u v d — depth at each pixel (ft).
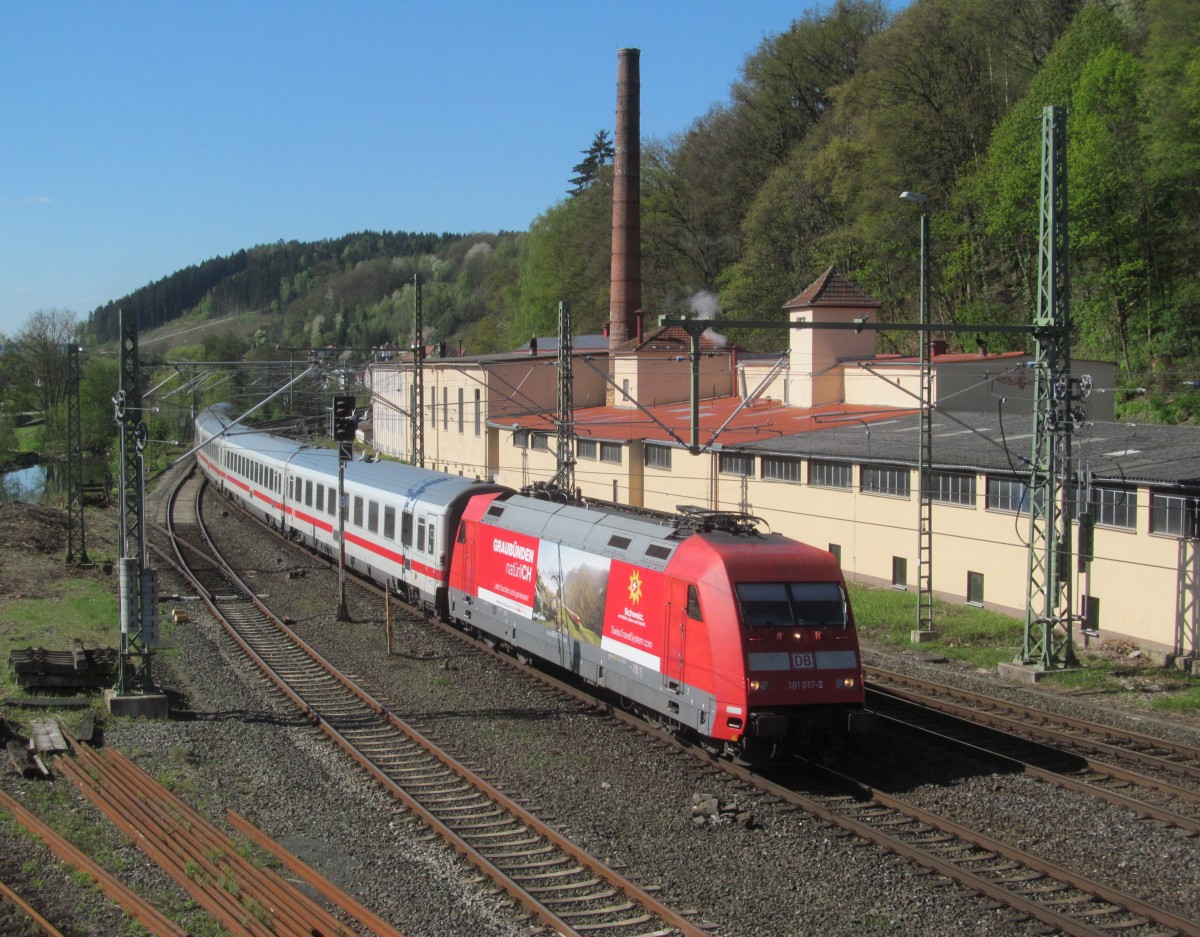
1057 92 158.30
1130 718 60.80
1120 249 154.40
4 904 34.86
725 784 49.44
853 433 115.75
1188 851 41.32
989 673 73.56
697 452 57.82
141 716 59.82
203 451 217.77
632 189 180.65
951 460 93.61
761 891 37.65
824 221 219.00
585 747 55.11
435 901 36.68
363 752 54.80
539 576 69.21
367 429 283.59
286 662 75.36
